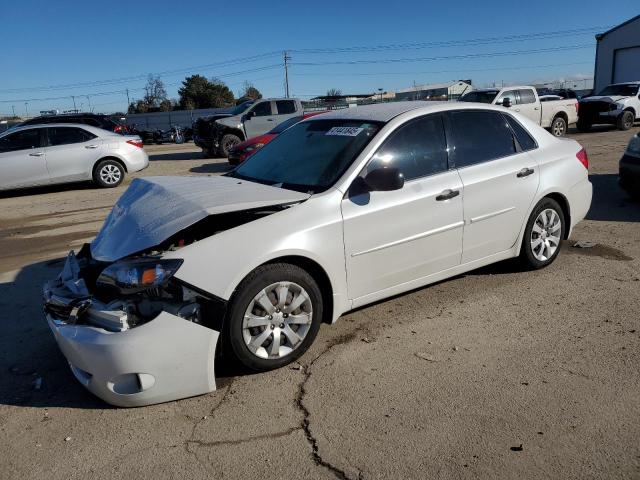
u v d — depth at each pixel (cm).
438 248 434
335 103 3177
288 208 366
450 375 354
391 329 423
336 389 343
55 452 295
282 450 288
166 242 348
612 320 424
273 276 349
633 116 2058
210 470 275
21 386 366
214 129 1803
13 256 707
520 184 485
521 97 1833
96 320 329
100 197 1152
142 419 320
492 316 439
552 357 372
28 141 1211
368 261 395
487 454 278
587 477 260
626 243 619
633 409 310
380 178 376
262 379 357
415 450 283
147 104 8256
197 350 324
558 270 536
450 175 439
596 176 1049
